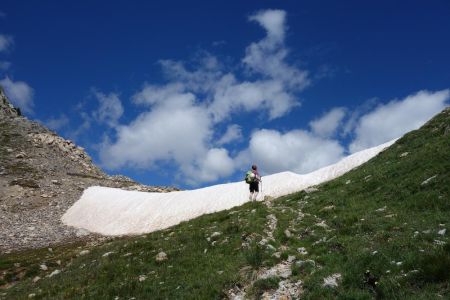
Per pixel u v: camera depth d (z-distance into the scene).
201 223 30.86
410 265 14.56
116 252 26.77
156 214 62.19
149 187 101.81
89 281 22.33
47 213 73.06
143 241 28.09
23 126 129.88
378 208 23.64
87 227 66.25
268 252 19.75
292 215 27.09
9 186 83.50
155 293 18.58
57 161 108.38
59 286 22.77
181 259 22.19
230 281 17.81
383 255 16.02
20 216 70.06
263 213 27.88
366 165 39.41
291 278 16.73
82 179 97.94
